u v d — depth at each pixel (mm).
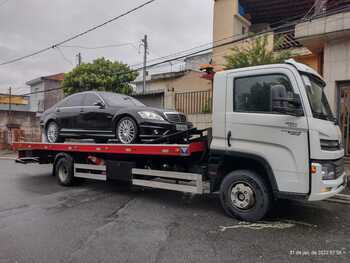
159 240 4066
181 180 5867
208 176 5445
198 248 3799
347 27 8383
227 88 4977
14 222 4855
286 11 18156
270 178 4500
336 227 4598
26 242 4023
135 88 24078
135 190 7391
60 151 8227
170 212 5422
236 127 4836
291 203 5973
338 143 4688
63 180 7926
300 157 4254
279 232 4367
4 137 22266
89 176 7406
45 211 5496
